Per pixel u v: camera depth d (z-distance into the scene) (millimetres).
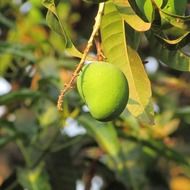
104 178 2244
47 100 2082
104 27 1390
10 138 2006
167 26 1296
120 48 1397
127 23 1379
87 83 1312
